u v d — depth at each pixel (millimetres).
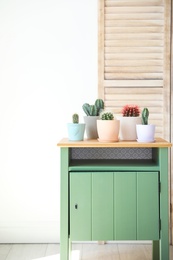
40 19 2090
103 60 2072
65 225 1531
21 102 2094
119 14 2072
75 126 1617
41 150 2092
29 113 2094
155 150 1690
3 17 2096
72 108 2096
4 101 2092
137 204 1531
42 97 2092
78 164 1617
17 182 2094
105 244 2070
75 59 2094
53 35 2088
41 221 2096
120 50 2070
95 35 2092
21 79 2094
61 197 1532
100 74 2074
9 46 2088
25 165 2094
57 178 2092
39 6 2092
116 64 2074
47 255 1888
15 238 2092
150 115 2068
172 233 2047
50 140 2094
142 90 2072
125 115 1732
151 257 1854
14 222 2098
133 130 1683
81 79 2094
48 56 2092
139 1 2070
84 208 1532
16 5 2092
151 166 1548
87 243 2082
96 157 1874
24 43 2090
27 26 2090
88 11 2090
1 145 2094
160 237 1530
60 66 2090
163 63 2062
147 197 1531
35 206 2092
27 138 2096
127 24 2070
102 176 1528
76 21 2092
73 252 1932
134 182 1529
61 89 2088
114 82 2074
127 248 1999
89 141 1608
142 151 1864
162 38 2066
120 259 1827
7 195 2092
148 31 2068
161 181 1530
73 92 2094
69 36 2094
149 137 1579
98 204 1531
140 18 2070
